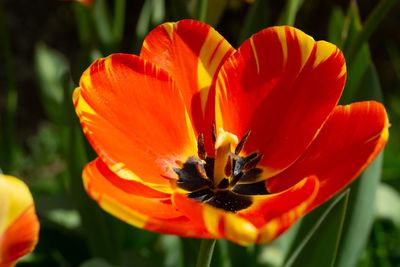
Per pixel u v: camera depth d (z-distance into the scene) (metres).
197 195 0.62
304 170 0.62
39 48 1.16
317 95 0.63
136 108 0.62
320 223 0.70
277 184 0.63
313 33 1.62
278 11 1.65
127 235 0.89
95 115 0.60
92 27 0.87
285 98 0.64
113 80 0.61
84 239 0.89
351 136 0.61
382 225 0.96
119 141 0.61
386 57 1.64
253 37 0.64
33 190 1.13
